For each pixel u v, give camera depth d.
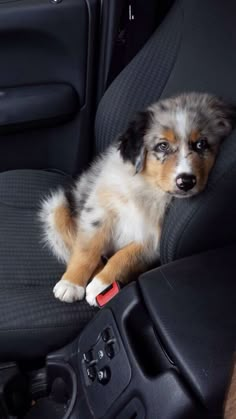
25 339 0.53
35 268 0.61
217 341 0.41
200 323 0.42
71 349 0.52
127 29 0.74
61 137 0.81
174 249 0.52
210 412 0.39
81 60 0.76
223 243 0.52
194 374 0.39
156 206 0.62
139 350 0.44
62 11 0.73
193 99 0.60
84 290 0.59
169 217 0.54
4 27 0.72
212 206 0.49
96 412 0.45
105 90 0.78
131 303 0.46
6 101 0.75
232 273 0.47
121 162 0.64
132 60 0.69
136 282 0.47
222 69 0.61
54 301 0.56
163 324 0.43
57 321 0.53
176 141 0.57
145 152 0.60
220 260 0.48
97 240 0.66
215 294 0.45
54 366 0.52
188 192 0.51
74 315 0.54
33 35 0.74
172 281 0.46
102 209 0.66
